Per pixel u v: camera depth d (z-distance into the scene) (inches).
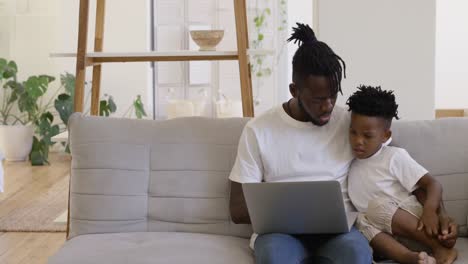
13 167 251.4
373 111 89.7
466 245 91.7
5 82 275.7
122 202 99.0
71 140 102.0
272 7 264.1
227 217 98.4
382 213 89.3
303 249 85.5
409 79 131.6
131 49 264.5
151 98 272.1
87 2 111.0
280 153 92.0
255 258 84.9
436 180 90.5
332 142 93.1
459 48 268.8
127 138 101.1
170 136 101.2
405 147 97.1
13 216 177.8
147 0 263.3
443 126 98.6
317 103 88.0
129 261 85.1
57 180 226.8
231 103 197.0
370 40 131.2
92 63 115.9
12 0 274.2
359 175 93.1
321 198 79.7
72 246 91.6
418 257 83.6
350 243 81.2
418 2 130.0
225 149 100.1
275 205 82.0
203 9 264.4
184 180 99.3
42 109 276.7
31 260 142.2
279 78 267.9
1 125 264.5
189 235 96.1
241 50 112.4
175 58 115.4
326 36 131.7
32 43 275.4
